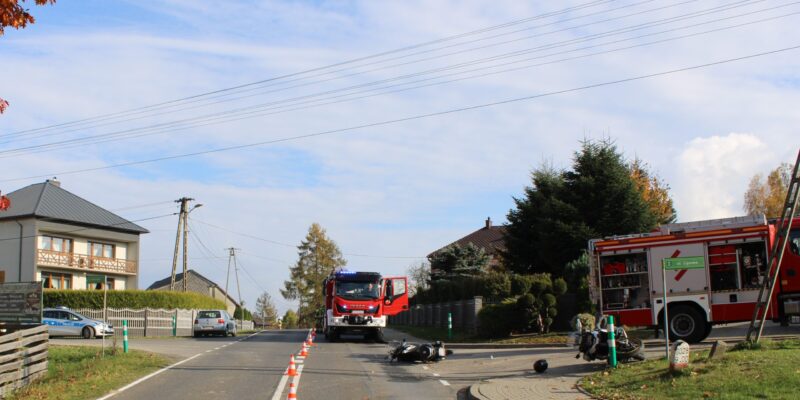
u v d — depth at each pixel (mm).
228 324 41406
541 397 12828
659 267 20938
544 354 20688
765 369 12125
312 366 19219
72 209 56875
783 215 15703
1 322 20578
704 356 14359
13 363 15641
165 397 13578
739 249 20109
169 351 24844
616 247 21500
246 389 14594
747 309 19812
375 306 30422
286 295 87750
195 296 54531
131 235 60844
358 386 15078
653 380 12992
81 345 27734
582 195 36312
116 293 44688
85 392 14453
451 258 49031
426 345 20078
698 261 15727
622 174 35938
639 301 21125
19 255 53062
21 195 56562
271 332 48219
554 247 36031
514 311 27531
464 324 33281
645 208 35781
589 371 16109
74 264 55500
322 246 87875
